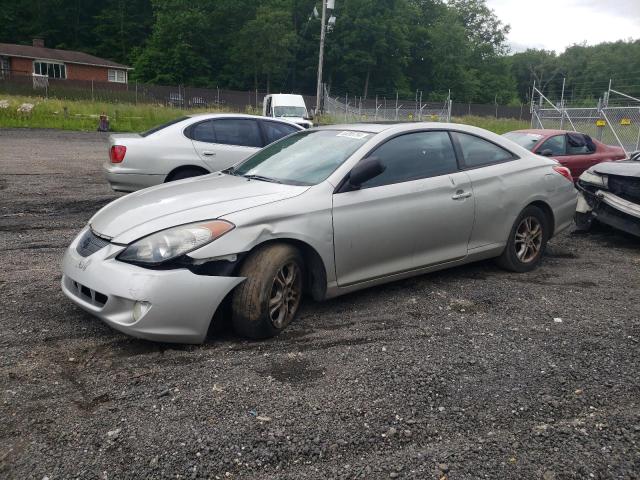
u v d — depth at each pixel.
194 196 4.18
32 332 3.91
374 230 4.43
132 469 2.51
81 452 2.62
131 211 4.02
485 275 5.58
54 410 2.96
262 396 3.14
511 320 4.39
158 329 3.53
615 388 3.34
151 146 7.92
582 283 5.47
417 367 3.52
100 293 3.60
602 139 16.34
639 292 5.23
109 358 3.58
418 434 2.84
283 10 71.69
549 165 5.94
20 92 38.75
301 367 3.50
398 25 75.19
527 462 2.64
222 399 3.10
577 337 4.08
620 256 6.70
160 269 3.56
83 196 9.53
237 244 3.72
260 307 3.78
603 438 2.84
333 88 76.06
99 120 27.05
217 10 69.50
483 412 3.05
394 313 4.47
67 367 3.44
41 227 7.23
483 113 49.94
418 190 4.71
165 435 2.75
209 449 2.65
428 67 82.94
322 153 4.72
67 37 74.38
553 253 6.74
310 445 2.71
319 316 4.37
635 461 2.66
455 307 4.62
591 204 7.44
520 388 3.31
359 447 2.72
